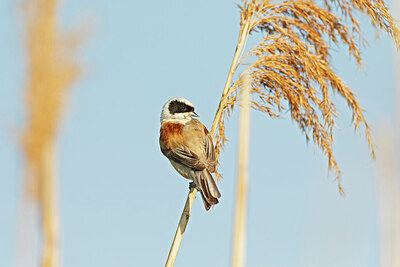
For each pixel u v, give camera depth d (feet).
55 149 10.78
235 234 18.52
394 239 17.39
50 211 12.39
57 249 12.77
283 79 31.12
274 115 31.30
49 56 9.82
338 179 29.35
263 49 31.86
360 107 29.22
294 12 31.94
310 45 31.22
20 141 10.20
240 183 18.93
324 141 29.94
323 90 30.30
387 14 30.01
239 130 19.33
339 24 31.37
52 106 9.96
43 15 9.75
